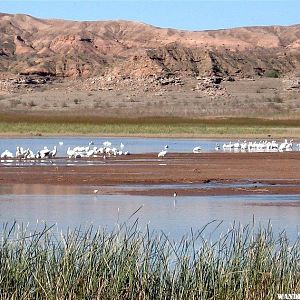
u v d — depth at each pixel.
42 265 13.82
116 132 86.06
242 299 13.63
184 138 79.12
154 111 137.62
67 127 91.81
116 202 28.30
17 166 43.06
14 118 113.94
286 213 25.84
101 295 13.20
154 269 14.17
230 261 14.73
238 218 24.61
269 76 198.25
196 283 13.65
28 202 28.17
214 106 145.00
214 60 196.25
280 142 73.62
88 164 44.84
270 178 37.25
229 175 38.53
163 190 32.16
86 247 14.39
